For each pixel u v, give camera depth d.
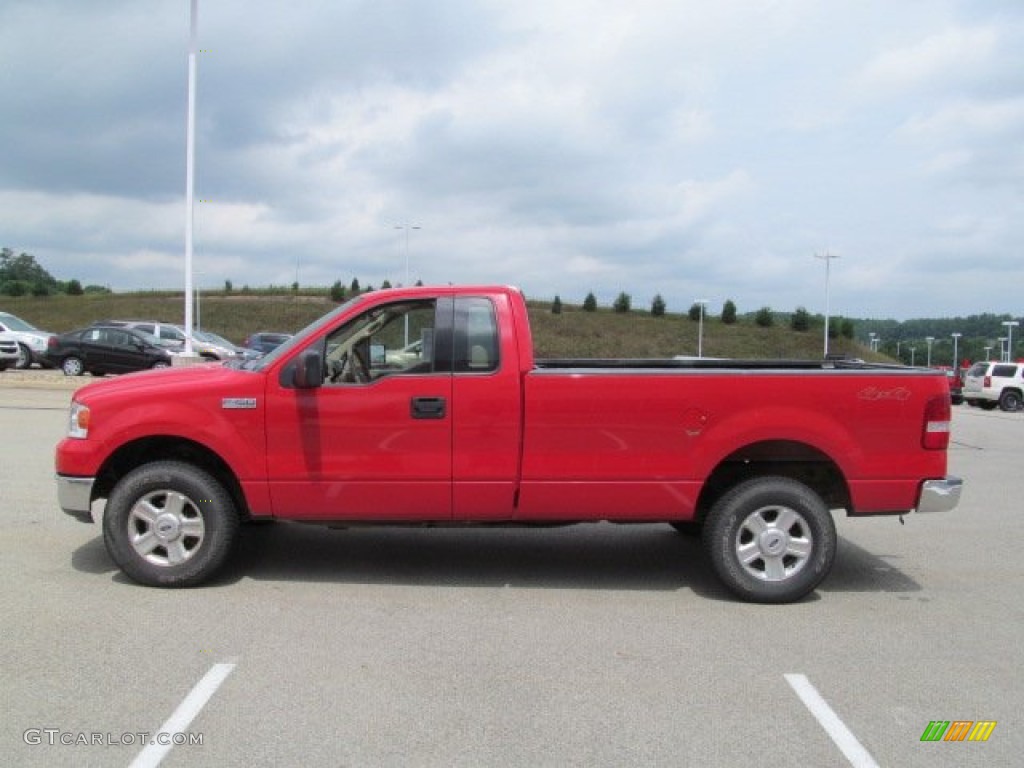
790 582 5.71
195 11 21.28
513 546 7.24
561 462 5.74
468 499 5.78
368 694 4.15
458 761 3.51
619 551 7.14
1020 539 7.83
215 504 5.76
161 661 4.52
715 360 7.14
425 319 5.82
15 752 3.54
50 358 26.16
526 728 3.81
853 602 5.82
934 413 5.80
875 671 4.56
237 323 77.31
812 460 6.04
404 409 5.70
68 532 7.23
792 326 86.19
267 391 5.73
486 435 5.73
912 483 5.81
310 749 3.59
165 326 30.72
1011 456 14.29
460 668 4.50
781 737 3.77
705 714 3.99
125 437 5.75
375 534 7.58
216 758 3.51
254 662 4.54
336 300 89.12
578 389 5.71
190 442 5.96
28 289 94.94
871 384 5.77
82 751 3.55
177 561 5.79
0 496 8.63
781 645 4.94
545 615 5.43
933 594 6.04
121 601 5.51
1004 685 4.39
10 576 6.01
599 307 92.44
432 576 6.27
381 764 3.48
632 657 4.71
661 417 5.74
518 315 5.80
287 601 5.60
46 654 4.60
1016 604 5.81
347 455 5.73
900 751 3.67
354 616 5.33
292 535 7.47
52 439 12.72
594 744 3.67
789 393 5.75
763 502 5.72
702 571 6.55
